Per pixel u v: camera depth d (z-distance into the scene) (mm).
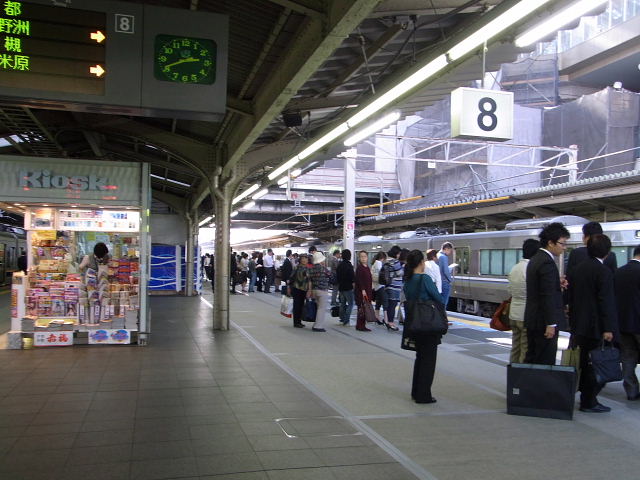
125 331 9406
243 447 4562
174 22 5727
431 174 34094
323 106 9578
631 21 37594
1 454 4355
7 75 5312
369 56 7410
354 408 5809
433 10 6258
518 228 17234
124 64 5582
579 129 32344
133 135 11203
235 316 14164
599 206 18859
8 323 13281
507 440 4887
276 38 6484
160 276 21453
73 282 9320
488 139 8922
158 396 6113
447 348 9484
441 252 11484
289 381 6914
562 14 4613
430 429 5160
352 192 21219
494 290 17484
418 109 9914
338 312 13336
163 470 4066
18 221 30922
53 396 6074
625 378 6391
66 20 5465
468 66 7656
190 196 20562
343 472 4082
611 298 5734
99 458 4289
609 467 4289
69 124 10727
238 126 9789
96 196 9211
